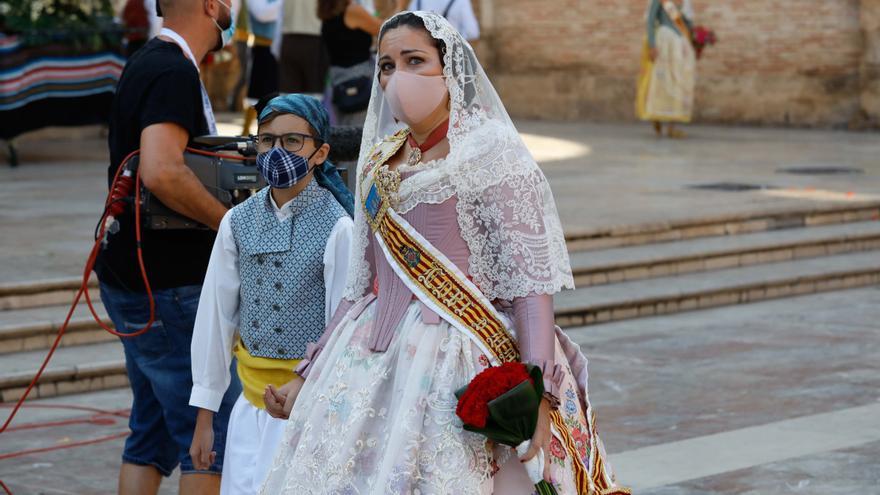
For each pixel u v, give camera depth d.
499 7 23.14
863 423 6.53
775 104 20.36
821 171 14.41
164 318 4.57
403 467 3.28
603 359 8.02
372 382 3.45
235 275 4.23
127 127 4.55
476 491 3.29
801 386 7.31
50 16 14.49
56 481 5.71
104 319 7.88
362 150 3.72
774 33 20.27
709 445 6.15
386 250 3.50
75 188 13.06
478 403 3.19
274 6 14.03
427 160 3.49
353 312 3.66
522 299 3.39
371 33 10.11
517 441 3.23
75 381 7.24
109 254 4.63
